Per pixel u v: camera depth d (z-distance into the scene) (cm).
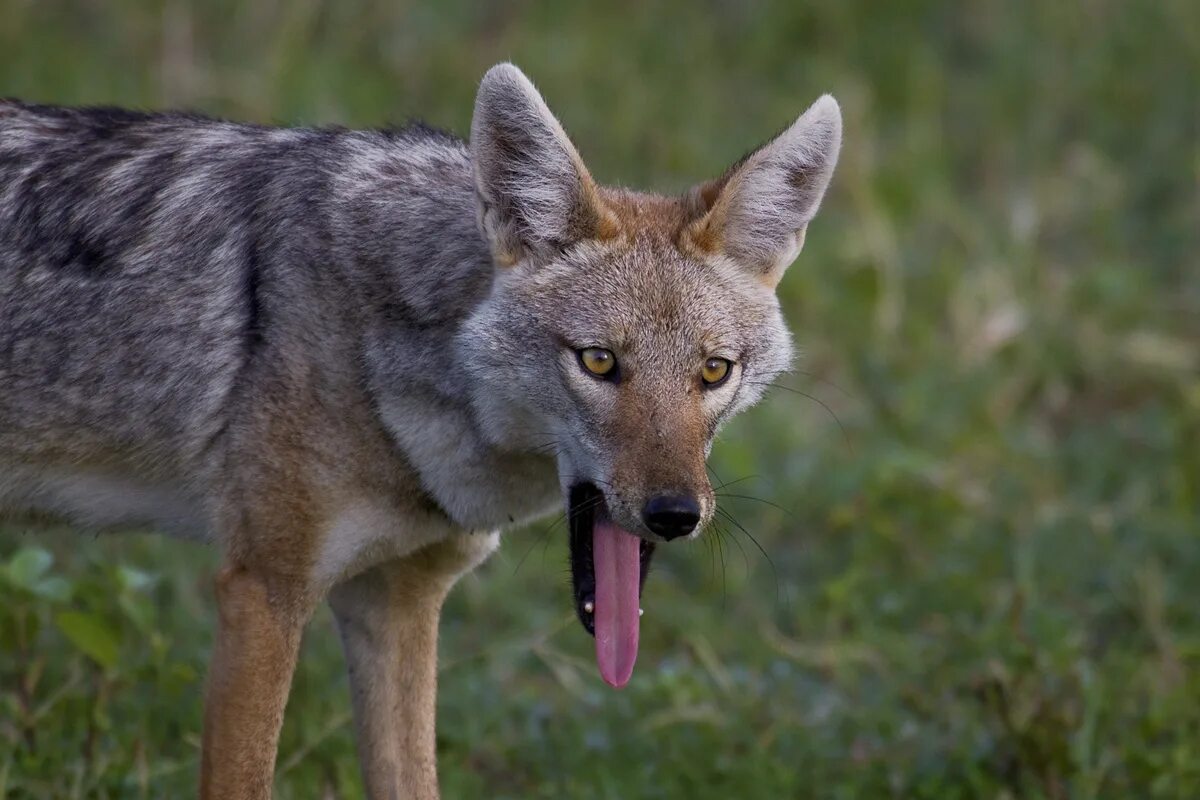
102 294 812
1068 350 1566
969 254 1698
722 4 2064
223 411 793
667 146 1769
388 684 862
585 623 800
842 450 1414
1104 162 1861
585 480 780
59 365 815
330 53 1809
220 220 813
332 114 1669
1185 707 1034
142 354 805
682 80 1912
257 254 800
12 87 1638
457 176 823
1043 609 1152
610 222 792
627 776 988
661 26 1997
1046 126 1919
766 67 1977
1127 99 1967
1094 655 1177
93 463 827
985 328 1566
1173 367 1559
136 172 833
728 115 1888
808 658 1158
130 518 846
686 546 1299
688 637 1140
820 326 1557
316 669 1045
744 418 1417
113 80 1680
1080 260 1738
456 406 790
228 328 796
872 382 1510
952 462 1409
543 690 1131
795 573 1293
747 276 823
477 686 1090
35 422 823
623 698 1075
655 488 741
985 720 1044
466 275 794
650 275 784
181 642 1082
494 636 1182
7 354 817
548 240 791
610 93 1847
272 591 788
